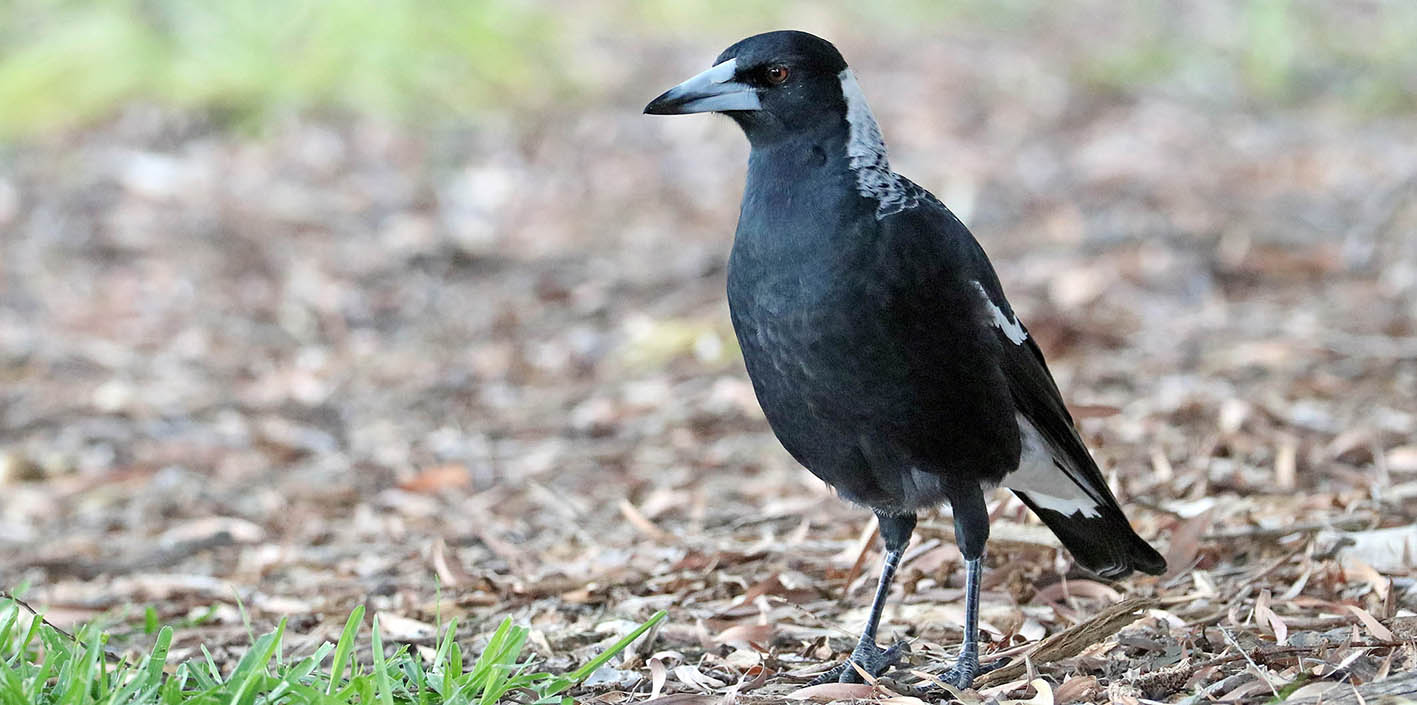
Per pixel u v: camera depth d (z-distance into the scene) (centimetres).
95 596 927
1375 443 1030
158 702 605
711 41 2662
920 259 670
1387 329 1344
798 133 698
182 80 2180
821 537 931
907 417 682
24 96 2130
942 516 873
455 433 1273
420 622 822
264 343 1523
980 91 2444
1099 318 1430
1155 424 1123
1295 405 1155
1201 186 1920
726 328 1452
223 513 1109
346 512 1098
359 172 2014
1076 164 2064
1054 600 803
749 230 696
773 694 664
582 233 1838
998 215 1839
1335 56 2688
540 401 1345
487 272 1711
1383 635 657
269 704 576
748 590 812
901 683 682
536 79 2338
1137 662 673
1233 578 798
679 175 2052
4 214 1827
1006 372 704
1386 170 1953
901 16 2870
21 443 1266
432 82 2247
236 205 1884
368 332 1553
